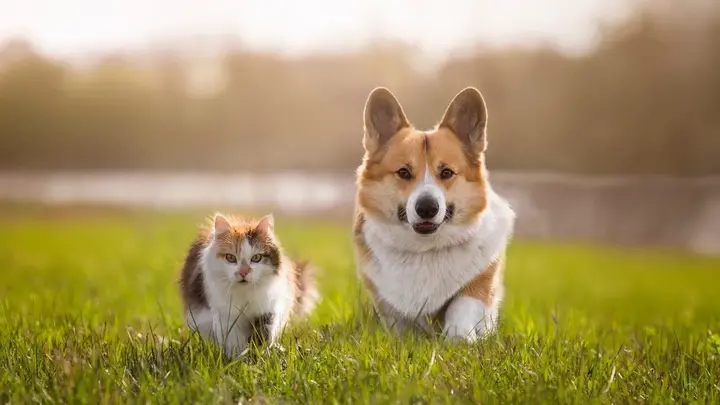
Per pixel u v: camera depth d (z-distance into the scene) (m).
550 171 44.62
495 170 44.81
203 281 5.20
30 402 3.99
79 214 29.50
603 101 45.94
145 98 57.72
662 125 45.53
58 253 16.11
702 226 31.67
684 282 17.31
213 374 4.36
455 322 5.56
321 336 5.17
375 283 5.88
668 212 33.72
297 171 54.00
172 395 4.04
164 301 8.16
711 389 4.39
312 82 53.16
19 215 29.27
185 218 25.81
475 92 5.83
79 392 3.98
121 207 32.16
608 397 4.21
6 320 6.02
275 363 4.54
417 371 4.46
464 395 4.05
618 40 47.50
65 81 56.69
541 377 4.34
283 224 24.42
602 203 34.94
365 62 50.03
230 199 36.75
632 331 7.06
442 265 5.70
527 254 21.73
